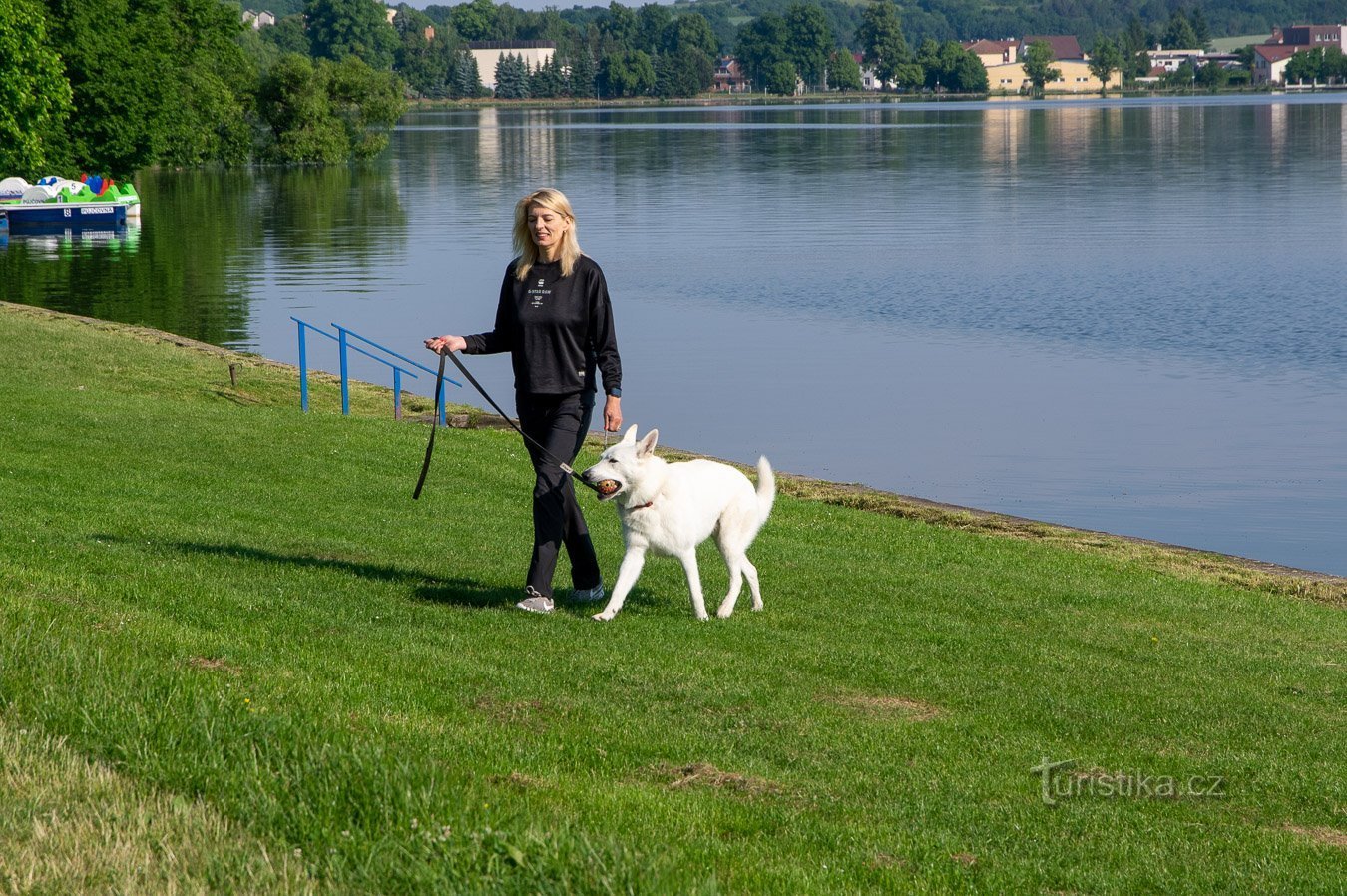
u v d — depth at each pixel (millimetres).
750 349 31578
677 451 20812
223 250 50344
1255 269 42000
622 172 90812
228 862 4742
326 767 5523
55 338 27000
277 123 98938
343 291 40469
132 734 5781
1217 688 9172
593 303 9367
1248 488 20391
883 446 22938
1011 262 45000
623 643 8953
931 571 12859
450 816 5105
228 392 23766
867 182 79375
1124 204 63281
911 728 7719
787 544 13750
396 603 9680
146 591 9078
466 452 17906
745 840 5656
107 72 62531
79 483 14195
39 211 57531
